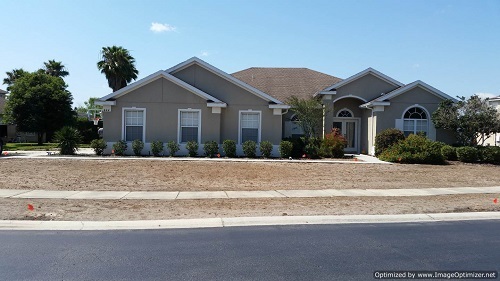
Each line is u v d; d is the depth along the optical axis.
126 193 11.59
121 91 22.03
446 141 23.92
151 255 6.24
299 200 11.14
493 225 8.77
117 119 22.25
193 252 6.42
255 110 22.95
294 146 22.59
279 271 5.55
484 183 14.75
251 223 8.61
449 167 18.86
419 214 9.66
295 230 8.05
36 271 5.45
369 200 11.34
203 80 23.14
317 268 5.70
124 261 5.93
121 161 18.34
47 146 32.19
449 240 7.40
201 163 18.27
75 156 20.53
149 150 22.22
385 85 25.81
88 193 11.46
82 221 8.37
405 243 7.15
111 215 8.93
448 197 11.99
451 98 23.89
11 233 7.54
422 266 5.87
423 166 18.97
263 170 16.66
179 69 23.19
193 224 8.40
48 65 52.00
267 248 6.70
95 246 6.72
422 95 24.06
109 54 40.75
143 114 22.33
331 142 22.70
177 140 22.30
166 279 5.19
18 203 9.91
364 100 25.69
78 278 5.20
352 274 5.48
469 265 5.94
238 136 22.98
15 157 19.39
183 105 22.30
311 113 23.20
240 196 11.54
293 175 15.65
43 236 7.34
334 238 7.45
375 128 23.98
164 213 9.23
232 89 23.06
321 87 29.44
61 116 37.81
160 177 14.50
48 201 10.24
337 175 15.91
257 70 33.16
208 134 22.39
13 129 23.66
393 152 20.84
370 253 6.49
